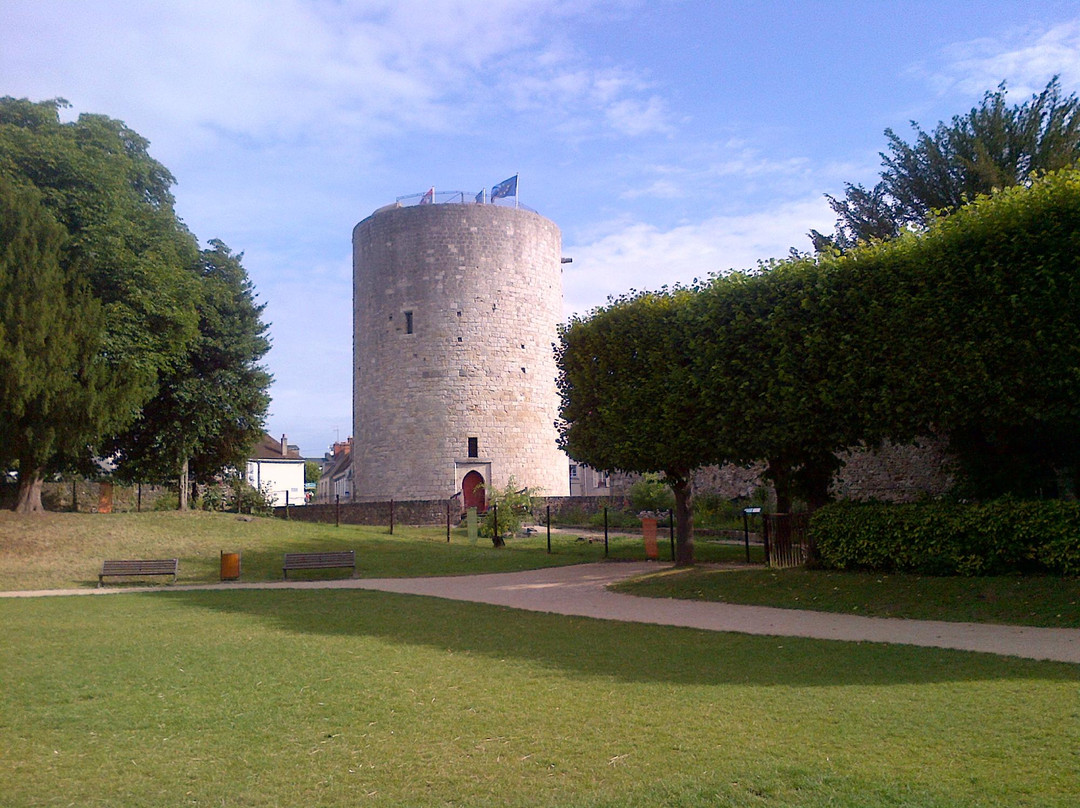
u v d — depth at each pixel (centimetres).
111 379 2469
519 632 1200
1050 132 2369
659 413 1816
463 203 4141
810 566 1586
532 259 4291
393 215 4184
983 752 572
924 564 1374
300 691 834
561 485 4438
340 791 553
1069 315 1243
